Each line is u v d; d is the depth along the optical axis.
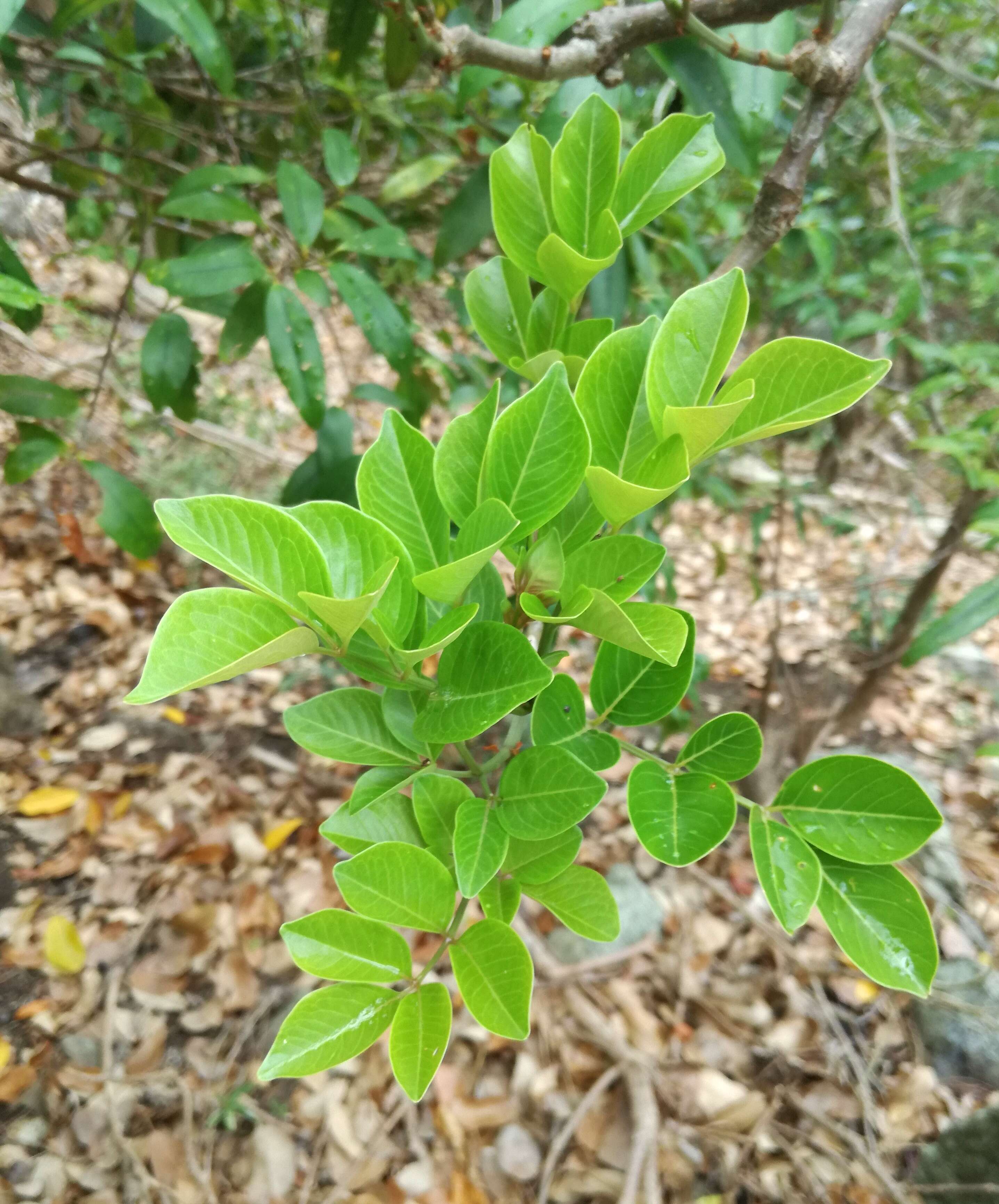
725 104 0.52
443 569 0.25
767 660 1.67
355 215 1.05
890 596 1.49
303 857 1.36
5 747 1.45
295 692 1.65
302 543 0.25
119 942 1.21
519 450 0.28
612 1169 1.02
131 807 1.40
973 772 1.61
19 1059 1.06
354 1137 1.03
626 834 1.43
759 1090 1.11
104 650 1.69
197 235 1.05
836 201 1.28
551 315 0.36
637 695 0.33
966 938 1.29
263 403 2.39
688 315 0.28
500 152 0.34
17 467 0.81
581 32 0.49
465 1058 1.12
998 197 1.39
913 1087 1.11
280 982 1.20
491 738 1.12
